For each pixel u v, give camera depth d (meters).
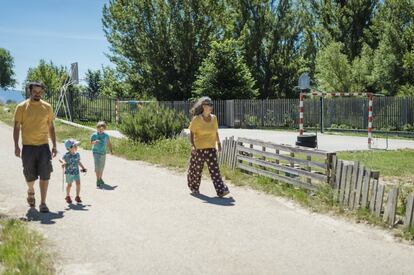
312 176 9.36
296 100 34.44
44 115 8.05
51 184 10.41
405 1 37.12
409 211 6.86
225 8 46.34
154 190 9.87
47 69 52.19
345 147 19.92
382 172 12.55
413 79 37.38
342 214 7.85
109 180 11.02
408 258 5.80
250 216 7.74
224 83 37.59
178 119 18.86
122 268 5.38
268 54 50.19
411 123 29.70
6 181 10.55
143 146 16.81
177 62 45.88
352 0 49.97
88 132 22.56
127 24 45.62
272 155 10.75
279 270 5.35
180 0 44.97
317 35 52.03
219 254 5.87
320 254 5.91
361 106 31.83
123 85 51.00
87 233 6.71
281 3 49.53
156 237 6.54
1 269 5.11
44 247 6.02
